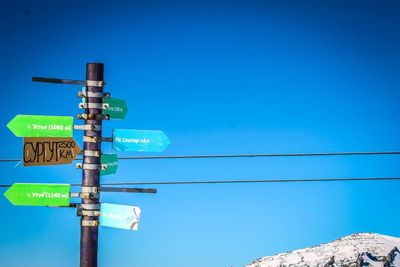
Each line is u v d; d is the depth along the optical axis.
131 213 15.19
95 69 15.09
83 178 15.07
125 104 15.38
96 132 15.05
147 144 15.49
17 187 14.99
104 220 15.21
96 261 15.05
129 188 15.27
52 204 15.02
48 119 14.91
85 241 15.02
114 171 15.43
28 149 14.79
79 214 15.04
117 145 15.33
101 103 15.06
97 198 15.12
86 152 15.05
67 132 14.94
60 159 14.93
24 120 14.84
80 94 15.09
